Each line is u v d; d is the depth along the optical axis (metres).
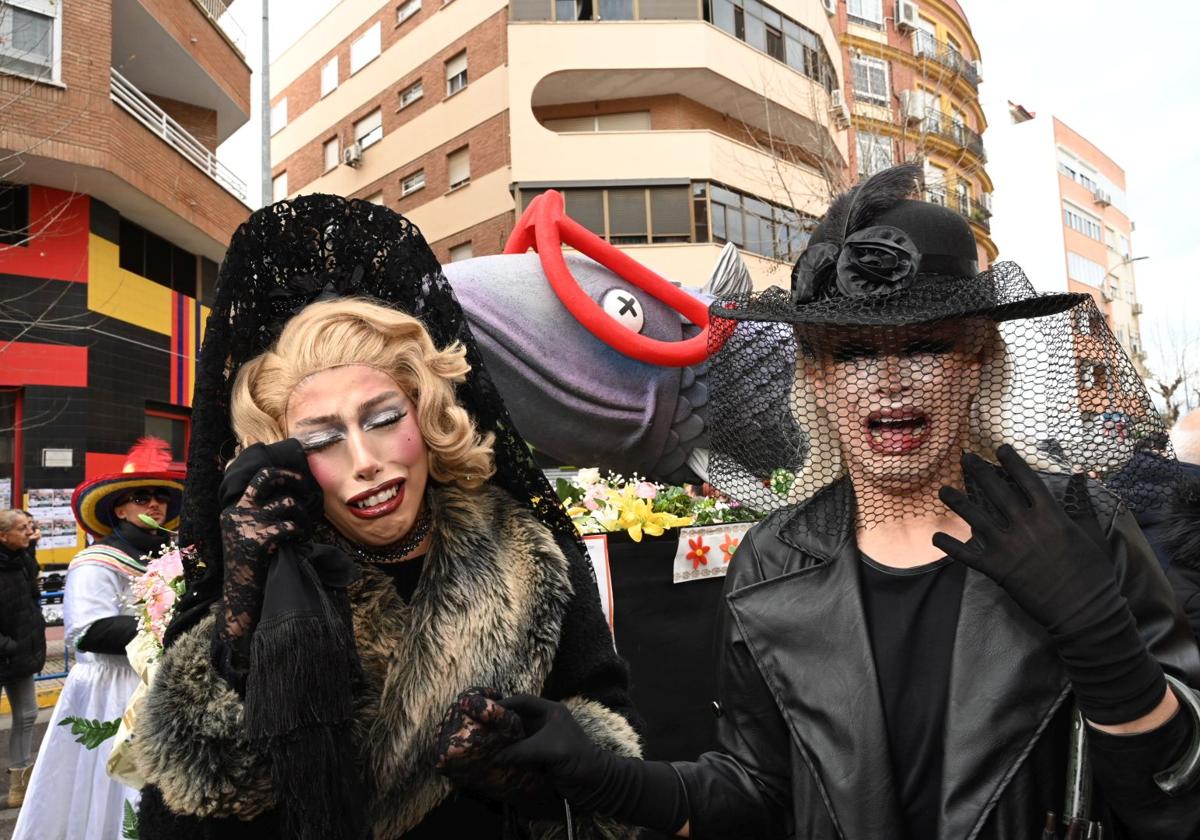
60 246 11.61
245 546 1.01
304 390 1.18
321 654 0.98
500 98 18.06
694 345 2.97
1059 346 1.05
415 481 1.22
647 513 2.48
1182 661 1.02
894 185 1.14
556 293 2.98
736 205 17.25
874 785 1.04
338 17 22.89
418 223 19.95
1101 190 42.47
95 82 10.89
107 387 12.16
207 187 13.89
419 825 1.23
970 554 0.97
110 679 3.09
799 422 1.19
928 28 21.17
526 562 1.28
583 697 1.36
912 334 1.04
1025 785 0.99
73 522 11.45
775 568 1.23
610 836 1.26
